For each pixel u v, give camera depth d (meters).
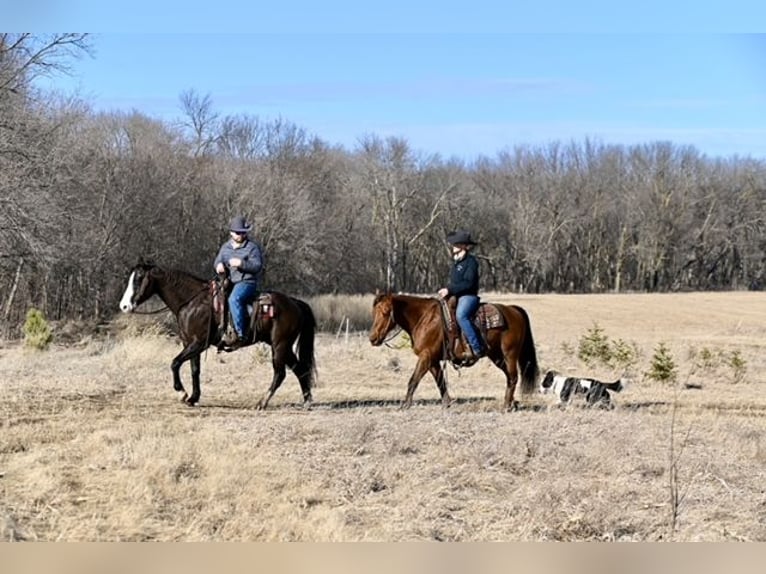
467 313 14.70
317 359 23.42
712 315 59.53
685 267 99.81
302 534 8.45
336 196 80.81
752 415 16.34
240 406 15.66
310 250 62.47
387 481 10.50
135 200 49.28
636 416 14.63
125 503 9.24
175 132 60.81
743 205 99.69
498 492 10.28
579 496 9.86
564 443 12.32
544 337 40.12
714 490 10.41
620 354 24.23
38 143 35.38
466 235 14.82
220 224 57.25
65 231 39.75
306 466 10.94
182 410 14.91
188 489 9.88
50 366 20.83
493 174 100.19
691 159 101.25
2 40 34.22
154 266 15.11
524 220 94.88
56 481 9.88
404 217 87.06
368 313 49.28
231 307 14.82
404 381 20.17
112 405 15.33
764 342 37.25
